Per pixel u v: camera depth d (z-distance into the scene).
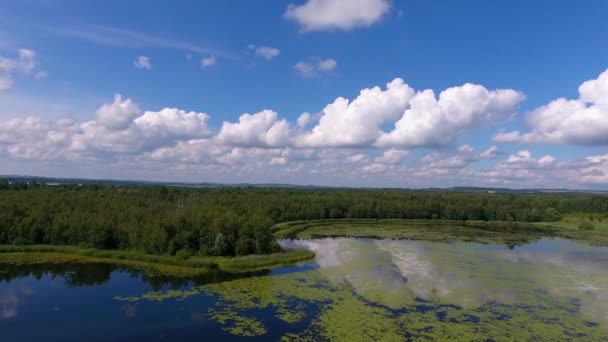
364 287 50.44
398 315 41.03
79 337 36.00
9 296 46.56
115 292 48.06
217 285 50.78
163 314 41.00
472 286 52.00
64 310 42.19
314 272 57.84
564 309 44.00
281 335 36.06
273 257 64.56
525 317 41.25
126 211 76.31
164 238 66.06
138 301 44.84
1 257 64.38
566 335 36.97
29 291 48.44
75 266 59.88
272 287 50.09
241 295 46.91
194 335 36.12
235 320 39.41
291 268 60.56
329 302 44.62
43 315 40.88
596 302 46.66
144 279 53.56
